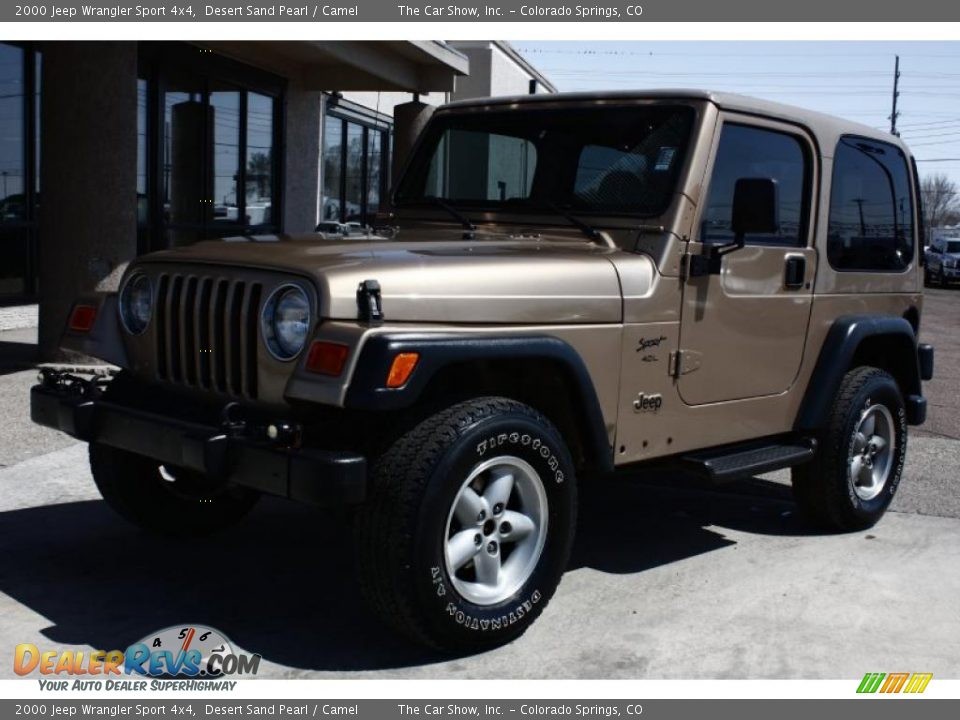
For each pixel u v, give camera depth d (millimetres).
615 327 4281
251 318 3807
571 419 4246
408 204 5438
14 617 4098
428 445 3586
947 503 6285
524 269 4023
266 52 13367
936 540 5555
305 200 15195
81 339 4441
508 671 3760
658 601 4527
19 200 10875
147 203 11992
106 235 8641
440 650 3799
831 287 5445
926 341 16922
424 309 3680
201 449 3650
